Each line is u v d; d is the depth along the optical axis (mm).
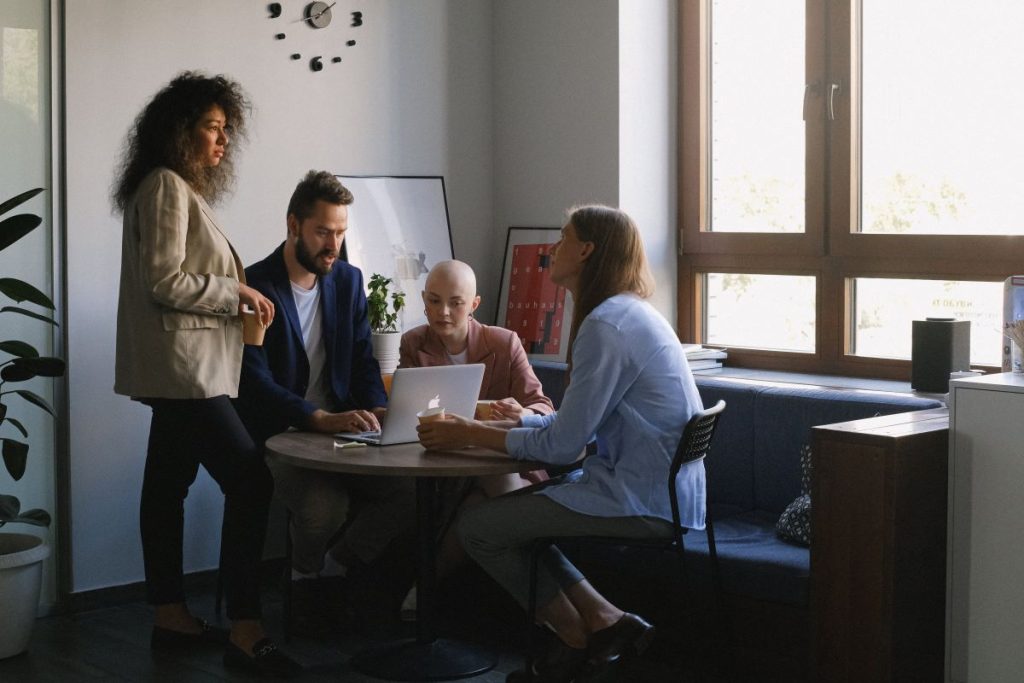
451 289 3850
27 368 3637
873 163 4469
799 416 3883
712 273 5000
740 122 4863
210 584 4535
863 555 3133
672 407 3195
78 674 3568
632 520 3184
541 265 5105
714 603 3408
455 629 3980
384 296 4598
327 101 4750
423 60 5059
